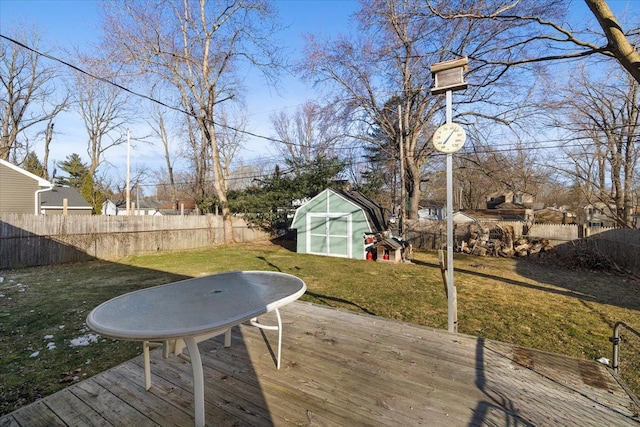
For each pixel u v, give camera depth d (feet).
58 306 16.44
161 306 6.66
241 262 33.50
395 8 40.63
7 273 26.20
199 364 5.84
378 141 63.31
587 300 19.35
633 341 12.87
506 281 25.09
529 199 100.42
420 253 44.14
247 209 53.93
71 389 7.34
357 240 38.11
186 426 6.05
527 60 19.71
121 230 37.45
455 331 11.13
